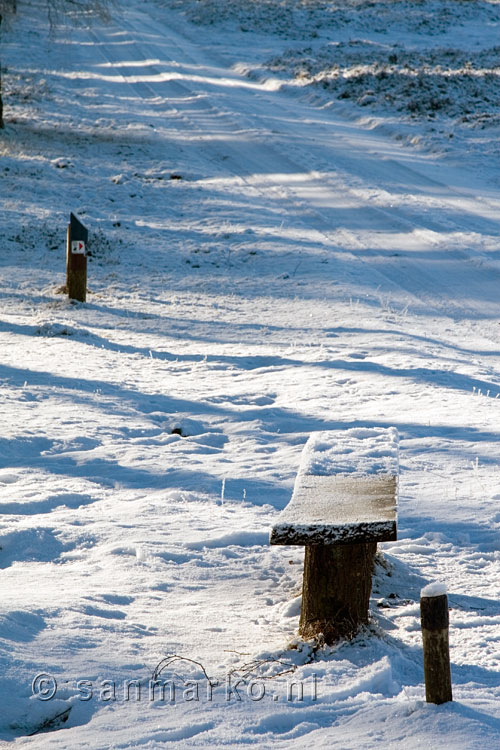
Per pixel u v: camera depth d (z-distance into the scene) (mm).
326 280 74312
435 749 12750
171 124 153625
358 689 14969
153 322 62094
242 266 80562
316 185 112625
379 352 52625
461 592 20766
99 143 134875
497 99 161250
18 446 33031
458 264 79688
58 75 197250
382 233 91125
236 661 16156
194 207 102438
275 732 13547
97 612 17953
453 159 127125
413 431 35281
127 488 28859
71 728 13367
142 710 13945
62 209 99938
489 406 39812
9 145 127500
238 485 29172
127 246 86688
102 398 41281
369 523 15305
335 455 19953
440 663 14227
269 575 21438
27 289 71375
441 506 27016
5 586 19500
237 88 189750
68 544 23219
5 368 46594
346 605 17344
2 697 14039
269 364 50250
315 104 174000
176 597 19828
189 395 42781
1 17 145875
